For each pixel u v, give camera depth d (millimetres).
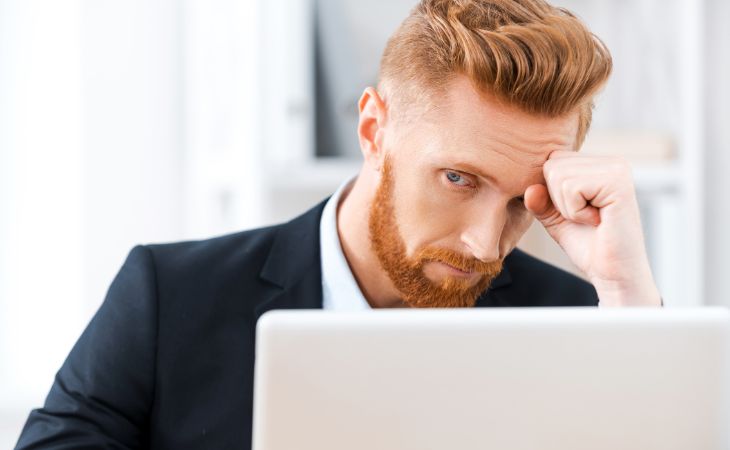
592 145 2170
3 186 2404
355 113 2133
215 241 1399
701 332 845
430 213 1163
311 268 1346
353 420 809
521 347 824
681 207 2162
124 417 1258
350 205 1343
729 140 2430
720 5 2410
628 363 837
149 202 2451
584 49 1117
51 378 2426
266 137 2096
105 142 2422
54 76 2400
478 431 821
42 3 2381
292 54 2107
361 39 2129
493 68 1078
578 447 835
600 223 1239
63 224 2422
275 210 2328
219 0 2260
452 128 1110
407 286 1229
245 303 1322
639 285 1231
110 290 1337
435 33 1144
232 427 1264
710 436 852
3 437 2355
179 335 1291
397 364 811
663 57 2232
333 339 805
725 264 2449
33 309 2426
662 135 2186
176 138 2461
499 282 1433
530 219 1221
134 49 2424
